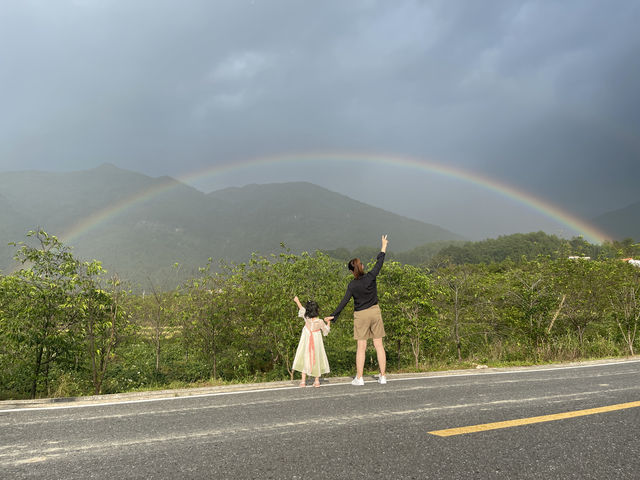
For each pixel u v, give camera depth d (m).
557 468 2.54
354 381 5.78
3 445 3.06
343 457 2.72
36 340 7.17
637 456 2.76
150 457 2.74
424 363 10.56
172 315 10.91
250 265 10.36
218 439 3.13
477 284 13.19
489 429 3.38
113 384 9.09
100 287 7.64
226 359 11.02
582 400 4.58
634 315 13.15
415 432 3.30
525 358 11.30
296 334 9.84
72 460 2.71
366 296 5.82
